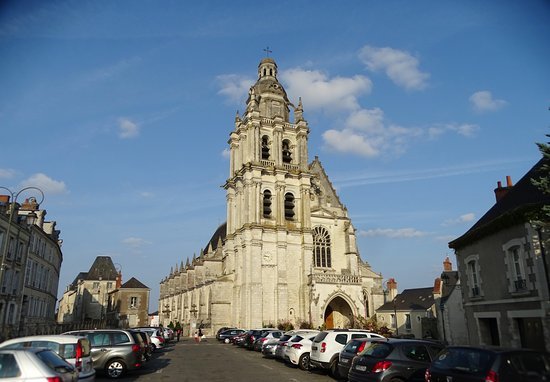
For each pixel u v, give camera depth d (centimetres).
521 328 1936
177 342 5072
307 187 5872
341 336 2108
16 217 3678
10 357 1020
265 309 5269
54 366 1064
